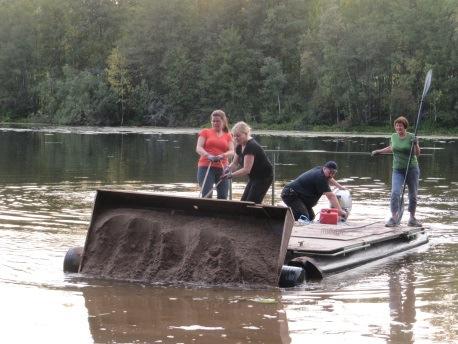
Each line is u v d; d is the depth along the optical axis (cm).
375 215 1446
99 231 932
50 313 729
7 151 3275
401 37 7194
